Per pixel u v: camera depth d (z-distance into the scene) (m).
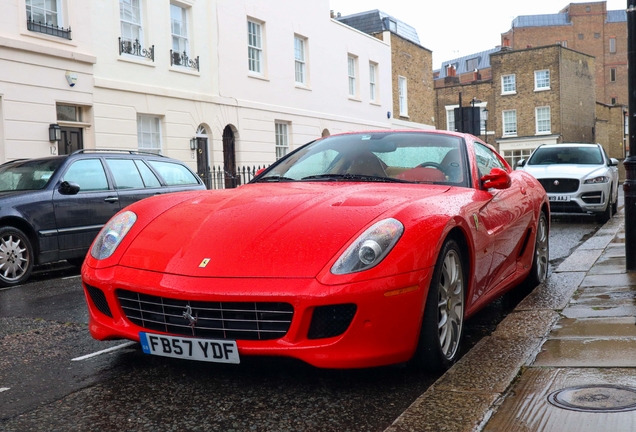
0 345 4.14
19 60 11.64
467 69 76.25
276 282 2.88
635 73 5.54
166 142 15.20
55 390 3.20
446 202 3.54
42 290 6.56
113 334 3.26
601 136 48.72
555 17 79.38
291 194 3.66
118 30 13.88
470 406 2.65
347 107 23.56
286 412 2.81
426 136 4.50
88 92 13.10
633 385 2.76
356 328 2.87
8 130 11.48
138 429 2.66
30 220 7.26
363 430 2.60
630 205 5.67
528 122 43.06
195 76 16.17
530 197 5.18
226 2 17.23
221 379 3.27
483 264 3.88
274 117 19.25
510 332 3.87
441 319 3.34
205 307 2.95
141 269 3.17
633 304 4.41
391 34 26.89
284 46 19.83
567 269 6.11
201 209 3.57
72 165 7.95
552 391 2.74
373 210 3.25
